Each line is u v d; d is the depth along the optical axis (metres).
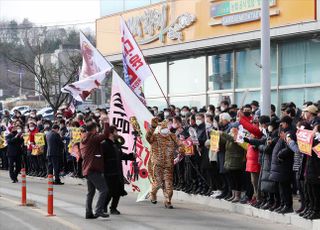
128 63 16.22
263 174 12.19
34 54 44.81
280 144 11.72
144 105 15.09
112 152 12.74
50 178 12.75
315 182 10.82
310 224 10.98
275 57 20.28
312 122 12.02
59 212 13.23
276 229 11.05
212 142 13.76
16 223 11.68
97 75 18.17
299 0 18.16
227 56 22.44
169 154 14.07
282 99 20.06
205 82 23.50
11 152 20.53
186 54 24.22
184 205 14.59
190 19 22.58
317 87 18.69
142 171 14.95
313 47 18.88
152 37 24.72
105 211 12.77
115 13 27.62
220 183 14.42
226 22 20.86
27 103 75.12
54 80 42.41
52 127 20.23
